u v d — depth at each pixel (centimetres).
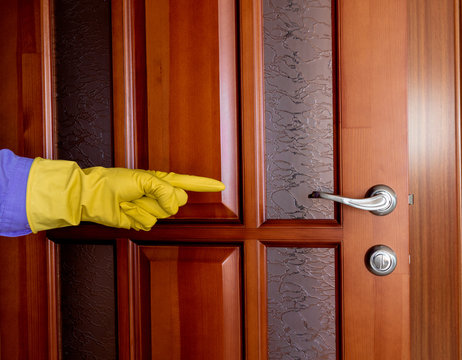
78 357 84
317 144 75
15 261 84
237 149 76
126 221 57
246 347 75
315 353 75
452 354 88
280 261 76
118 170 58
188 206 77
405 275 69
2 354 84
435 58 88
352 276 71
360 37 71
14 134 84
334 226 72
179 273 77
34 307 83
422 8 88
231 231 76
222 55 76
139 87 80
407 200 69
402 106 70
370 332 70
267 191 77
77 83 84
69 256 84
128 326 79
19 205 53
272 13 76
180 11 77
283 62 76
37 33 83
